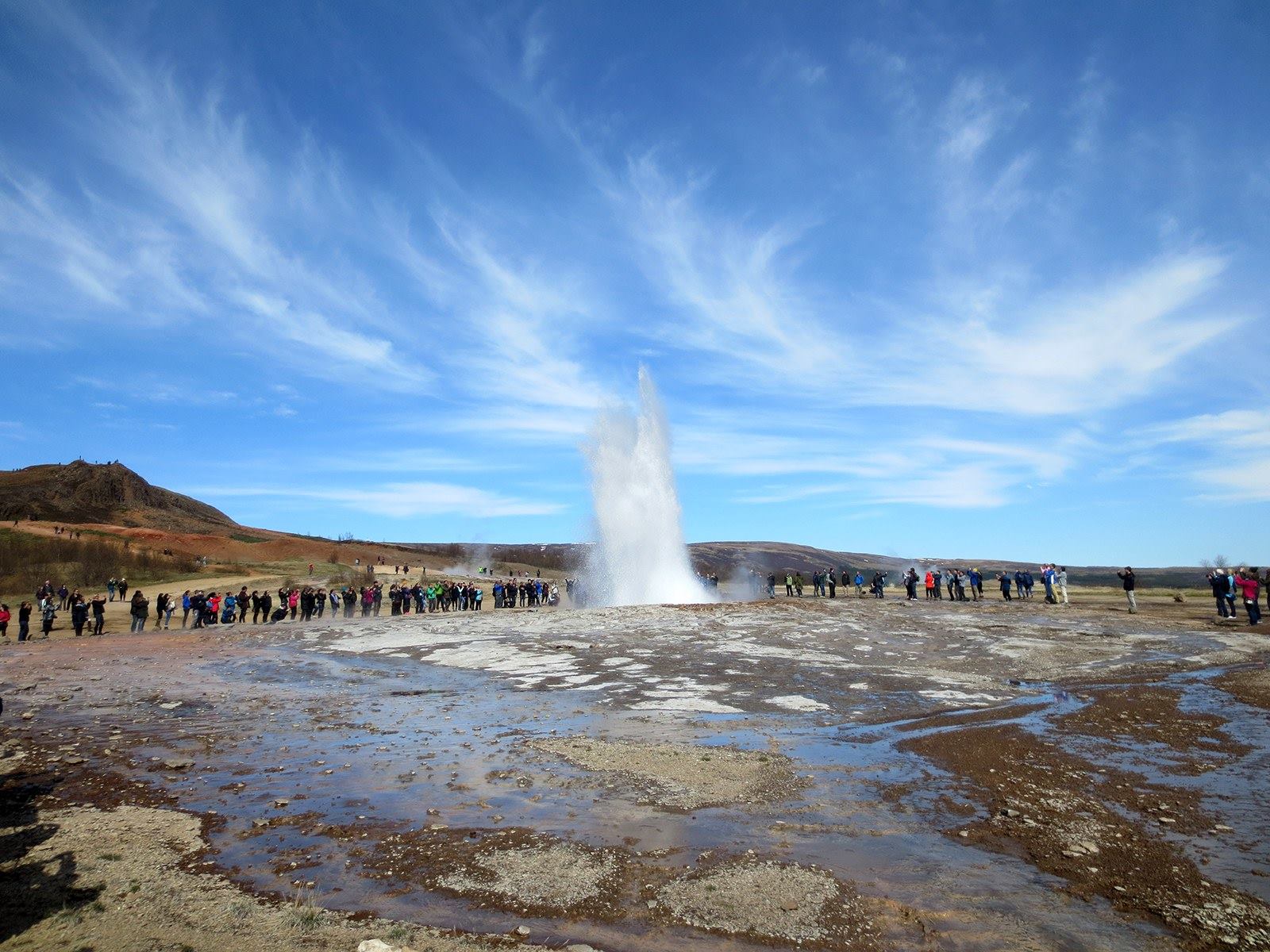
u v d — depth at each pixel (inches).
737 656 675.4
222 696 540.1
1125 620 904.9
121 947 167.9
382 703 510.0
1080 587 1931.6
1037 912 187.8
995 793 288.4
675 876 211.8
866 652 697.0
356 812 270.8
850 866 218.7
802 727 419.2
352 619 1163.9
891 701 495.5
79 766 341.4
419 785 305.7
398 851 231.8
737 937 175.6
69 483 5147.6
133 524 4744.1
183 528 4990.2
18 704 510.6
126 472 5575.8
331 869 217.9
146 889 201.8
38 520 4111.7
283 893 200.7
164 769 334.6
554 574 3946.9
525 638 817.5
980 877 210.2
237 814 269.4
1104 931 176.6
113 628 1325.0
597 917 186.4
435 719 451.8
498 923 183.3
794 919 184.2
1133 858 221.8
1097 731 393.4
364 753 363.9
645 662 655.1
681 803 279.7
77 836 244.4
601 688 553.3
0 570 2279.8
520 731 411.8
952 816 264.1
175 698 527.8
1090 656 672.4
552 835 245.0
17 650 855.1
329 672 663.8
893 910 189.5
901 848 233.3
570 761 342.0
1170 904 189.9
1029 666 626.8
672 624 871.1
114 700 524.1
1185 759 333.4
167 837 245.0
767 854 228.1
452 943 171.6
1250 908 186.7
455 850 232.1
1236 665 629.6
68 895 197.9
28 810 274.4
